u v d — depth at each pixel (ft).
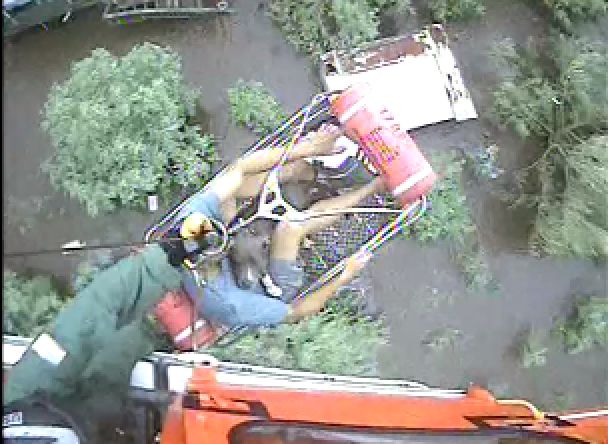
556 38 33.19
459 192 32.71
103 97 29.94
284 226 26.99
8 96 31.60
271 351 27.53
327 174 28.17
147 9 31.45
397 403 21.22
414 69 32.19
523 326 33.04
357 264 28.02
